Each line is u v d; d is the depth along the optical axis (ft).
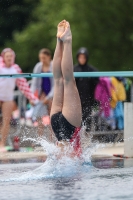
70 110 44.42
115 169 42.60
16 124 74.43
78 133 44.37
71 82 44.83
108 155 53.98
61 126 44.45
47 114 68.49
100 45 133.18
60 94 45.21
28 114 75.10
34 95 68.64
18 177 39.75
